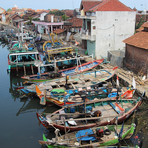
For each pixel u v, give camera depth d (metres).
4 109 19.27
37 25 61.34
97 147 12.38
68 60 29.86
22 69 29.80
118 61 27.19
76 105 16.31
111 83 22.14
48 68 30.17
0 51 46.25
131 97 17.86
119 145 12.92
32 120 17.16
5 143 14.05
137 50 23.05
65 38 47.38
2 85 25.59
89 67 26.59
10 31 59.06
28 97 21.45
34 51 29.44
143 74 22.45
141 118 16.20
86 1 32.75
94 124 14.38
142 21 41.84
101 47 31.17
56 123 14.57
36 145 13.84
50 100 18.22
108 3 29.84
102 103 17.19
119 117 14.90
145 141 13.41
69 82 21.36
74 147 12.19
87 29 32.09
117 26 30.94
